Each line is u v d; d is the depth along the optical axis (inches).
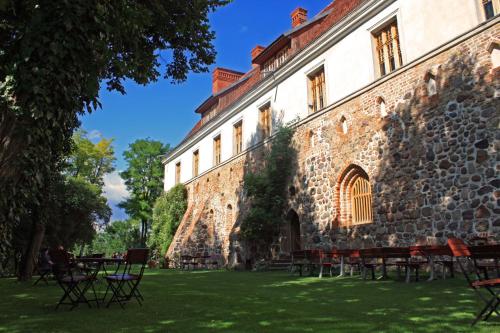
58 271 256.5
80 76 210.4
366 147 514.9
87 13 213.9
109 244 2410.2
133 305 246.5
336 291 299.6
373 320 180.7
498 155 363.6
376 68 520.7
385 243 470.9
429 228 420.2
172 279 471.8
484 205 369.7
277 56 788.6
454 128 406.6
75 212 737.0
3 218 187.8
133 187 1526.8
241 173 826.8
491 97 375.6
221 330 165.6
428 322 172.2
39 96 190.2
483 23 387.9
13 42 214.5
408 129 458.6
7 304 257.0
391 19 501.4
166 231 1072.2
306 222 613.9
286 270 609.6
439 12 435.8
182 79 381.7
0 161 182.9
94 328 174.4
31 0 209.0
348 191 557.0
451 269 360.8
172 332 163.5
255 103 802.2
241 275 533.3
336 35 583.8
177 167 1229.7
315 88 647.1
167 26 334.3
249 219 663.8
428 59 442.9
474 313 190.4
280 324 176.2
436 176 419.2
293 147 667.4
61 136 213.9
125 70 297.9
